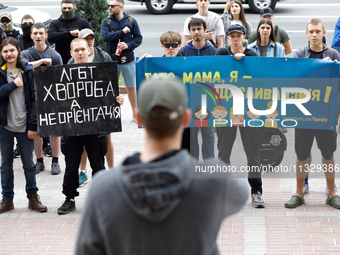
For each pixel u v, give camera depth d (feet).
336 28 25.32
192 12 63.21
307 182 21.99
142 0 62.44
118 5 29.17
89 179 24.17
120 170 6.79
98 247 7.02
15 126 20.34
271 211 20.48
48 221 20.31
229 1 29.40
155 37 51.80
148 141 6.93
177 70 20.06
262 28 22.82
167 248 6.76
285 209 20.63
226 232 18.94
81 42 20.34
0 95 19.67
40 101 20.03
